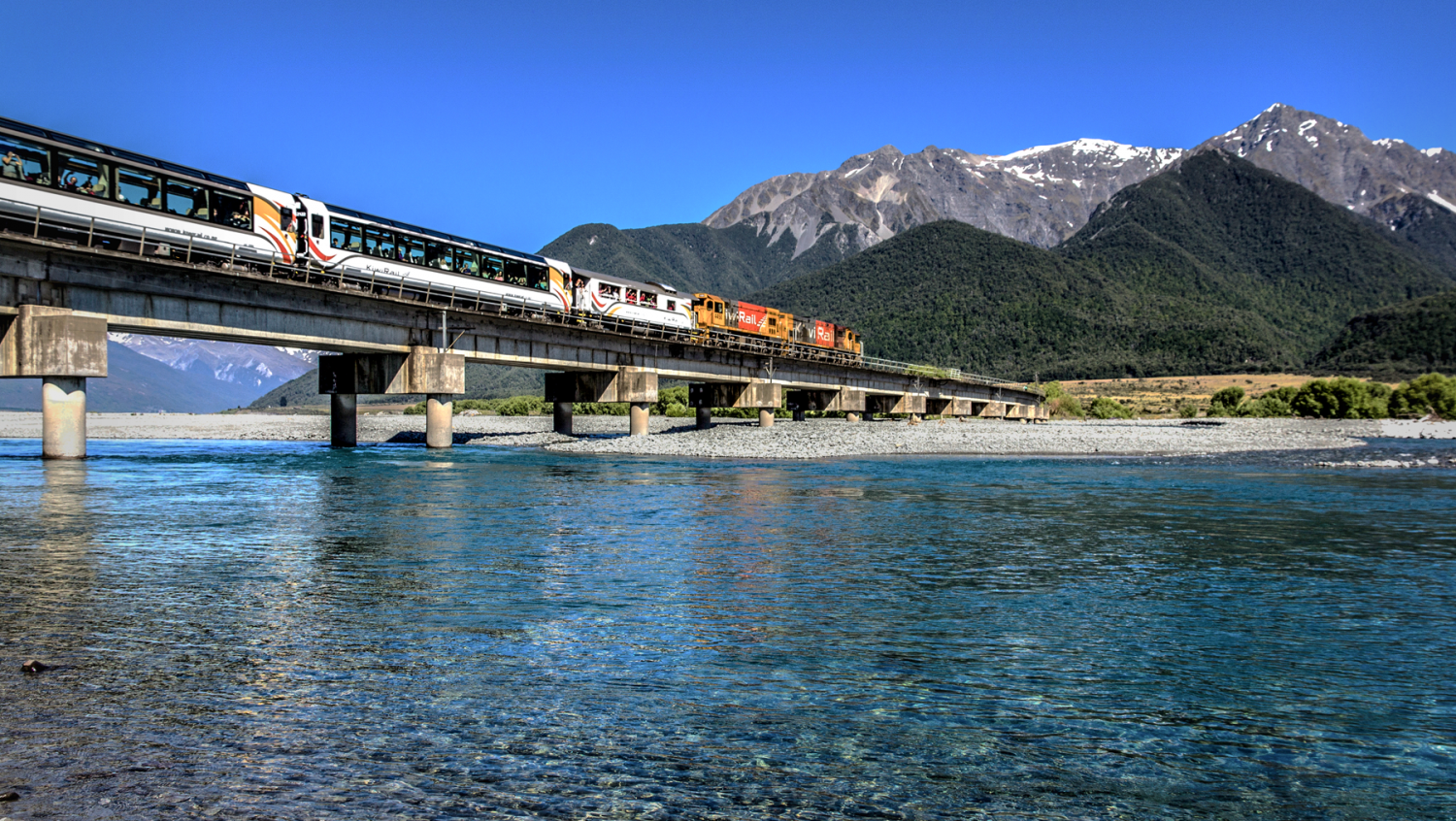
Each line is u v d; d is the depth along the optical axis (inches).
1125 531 828.6
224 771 266.8
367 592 524.7
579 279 2586.1
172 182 1519.4
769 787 260.8
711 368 3125.0
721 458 1973.4
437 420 2202.3
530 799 250.4
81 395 1507.1
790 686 354.9
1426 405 5103.3
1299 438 2935.5
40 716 309.0
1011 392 5703.7
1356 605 515.8
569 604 499.2
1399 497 1154.0
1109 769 279.0
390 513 924.0
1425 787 268.1
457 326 2178.9
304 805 244.4
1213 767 281.7
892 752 288.5
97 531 775.7
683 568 615.5
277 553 662.5
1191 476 1507.1
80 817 235.6
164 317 1555.1
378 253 1920.5
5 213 1268.5
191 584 543.5
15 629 429.1
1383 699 348.2
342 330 1893.5
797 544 730.2
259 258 1662.2
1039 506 1046.4
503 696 337.7
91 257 1432.1
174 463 1715.1
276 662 377.7
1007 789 262.7
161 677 354.6
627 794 254.2
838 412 4965.6
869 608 496.1
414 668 371.6
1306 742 302.8
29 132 1312.7
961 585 564.4
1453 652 415.5
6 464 1515.7
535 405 4945.9
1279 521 908.6
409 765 272.8
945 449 2249.0
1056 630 452.1
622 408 4820.4
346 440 2372.0
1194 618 480.1
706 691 346.6
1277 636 443.8
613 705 329.7
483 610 479.8
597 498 1098.7
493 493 1151.0
